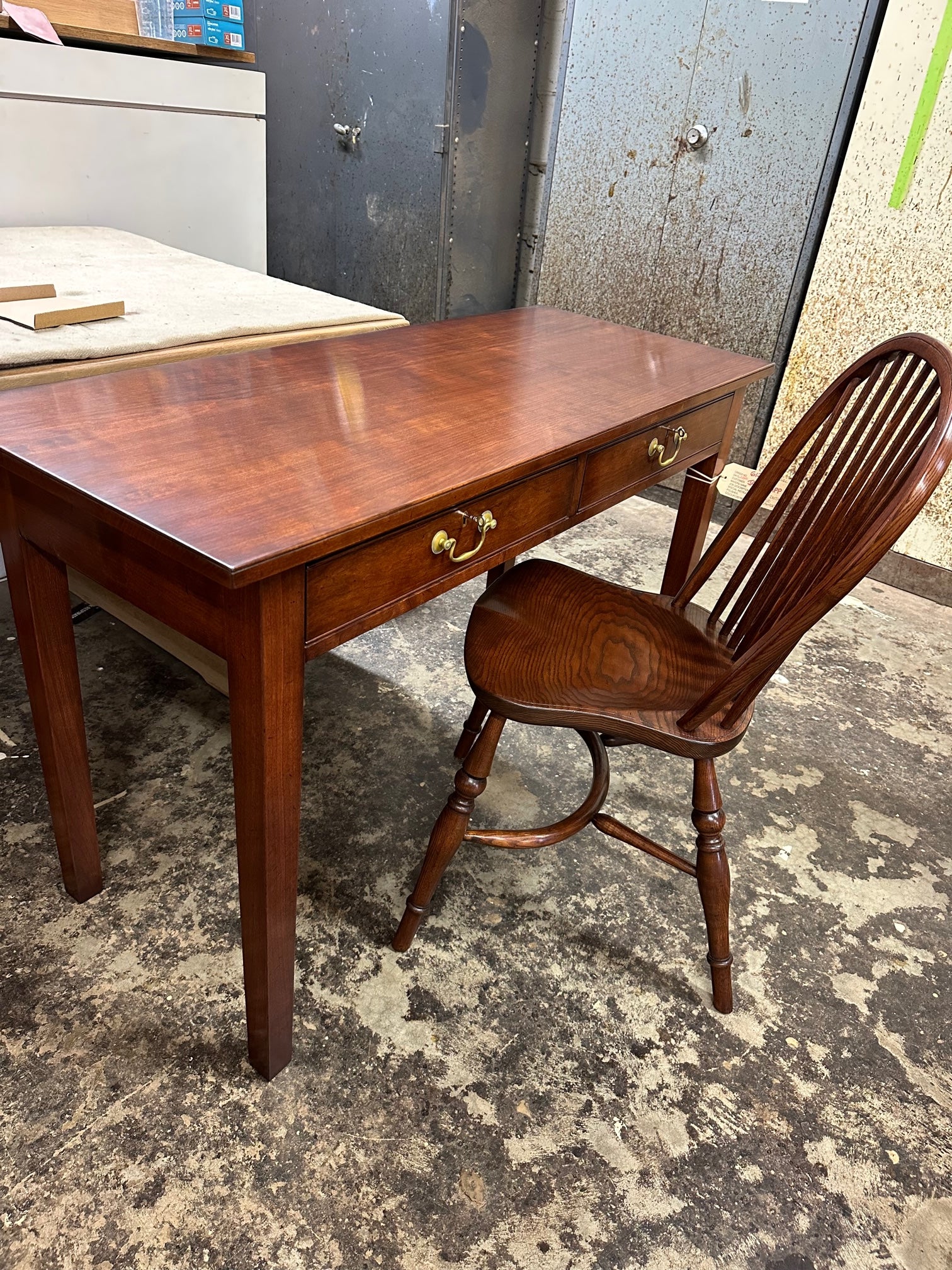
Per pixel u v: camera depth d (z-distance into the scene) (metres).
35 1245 0.98
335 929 1.40
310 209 3.48
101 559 0.97
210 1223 1.02
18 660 1.94
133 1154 1.07
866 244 2.45
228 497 0.87
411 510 0.90
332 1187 1.06
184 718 1.83
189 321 1.59
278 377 1.27
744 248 2.70
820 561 1.23
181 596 0.89
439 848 1.27
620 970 1.39
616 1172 1.11
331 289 3.58
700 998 1.36
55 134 2.44
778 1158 1.15
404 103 2.97
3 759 1.67
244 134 2.91
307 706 1.91
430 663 2.12
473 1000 1.32
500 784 1.76
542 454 1.07
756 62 2.46
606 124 2.80
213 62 2.93
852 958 1.45
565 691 1.21
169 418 1.06
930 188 2.30
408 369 1.38
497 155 3.12
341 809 1.65
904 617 2.55
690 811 1.74
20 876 1.44
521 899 1.50
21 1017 1.22
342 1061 1.21
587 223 2.99
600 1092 1.21
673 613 1.48
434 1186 1.08
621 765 1.85
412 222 3.16
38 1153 1.07
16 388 1.27
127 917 1.38
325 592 0.88
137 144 2.63
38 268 1.86
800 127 2.46
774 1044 1.30
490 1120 1.16
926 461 0.96
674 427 1.41
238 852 1.00
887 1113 1.22
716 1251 1.04
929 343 1.16
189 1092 1.15
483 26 2.79
